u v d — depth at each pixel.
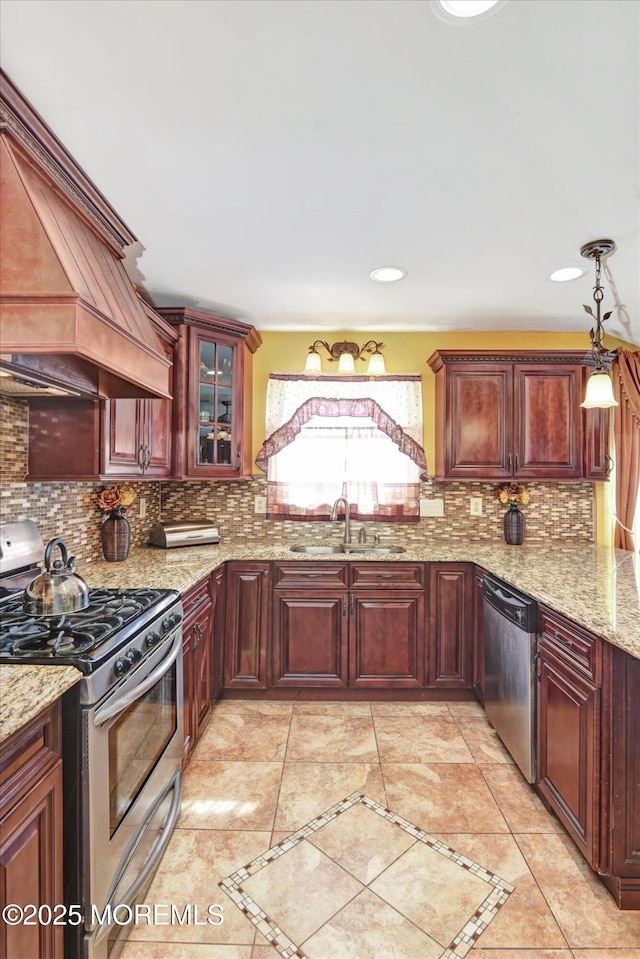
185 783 2.07
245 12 1.04
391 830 1.80
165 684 1.72
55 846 1.12
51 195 1.39
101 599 1.71
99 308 1.36
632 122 1.36
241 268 2.36
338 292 2.67
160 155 1.51
